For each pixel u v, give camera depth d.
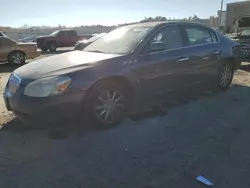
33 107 3.74
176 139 4.01
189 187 2.90
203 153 3.61
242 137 4.11
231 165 3.33
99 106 4.21
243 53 10.47
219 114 5.05
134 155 3.55
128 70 4.38
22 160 3.41
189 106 5.46
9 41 13.04
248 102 5.79
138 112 5.05
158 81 4.84
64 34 23.97
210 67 5.91
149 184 2.95
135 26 5.31
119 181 3.01
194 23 5.71
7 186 2.91
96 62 4.20
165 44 5.00
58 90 3.77
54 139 3.97
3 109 5.23
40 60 4.65
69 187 2.90
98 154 3.56
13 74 4.30
